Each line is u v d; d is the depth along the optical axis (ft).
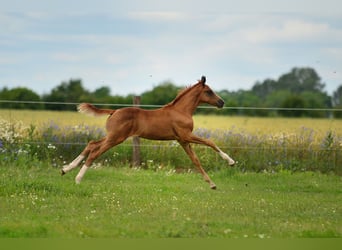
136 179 50.80
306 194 47.32
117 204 38.24
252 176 53.98
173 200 40.34
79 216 34.35
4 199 38.63
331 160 59.11
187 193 44.78
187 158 59.41
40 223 31.99
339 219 36.27
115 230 30.89
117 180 49.96
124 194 42.42
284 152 59.52
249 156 59.36
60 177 49.24
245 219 34.78
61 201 38.55
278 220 35.04
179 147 60.13
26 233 30.01
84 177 50.14
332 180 54.13
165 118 48.52
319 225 33.83
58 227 31.19
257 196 44.52
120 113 47.85
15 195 39.75
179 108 49.14
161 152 60.03
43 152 58.49
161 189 45.60
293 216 36.55
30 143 58.65
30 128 60.08
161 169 57.57
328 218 36.42
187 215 35.19
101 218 33.86
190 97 49.49
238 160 59.11
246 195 44.91
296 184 51.06
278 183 51.98
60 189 42.16
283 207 39.60
